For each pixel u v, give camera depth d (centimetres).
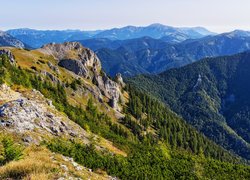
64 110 13300
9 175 2609
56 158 3722
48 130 7138
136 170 8900
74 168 3619
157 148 17538
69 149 6200
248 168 17762
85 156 6550
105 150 9444
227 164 17800
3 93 8175
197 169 14950
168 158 15800
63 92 18162
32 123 6738
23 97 8775
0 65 14238
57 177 2622
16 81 13175
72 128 8725
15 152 3322
